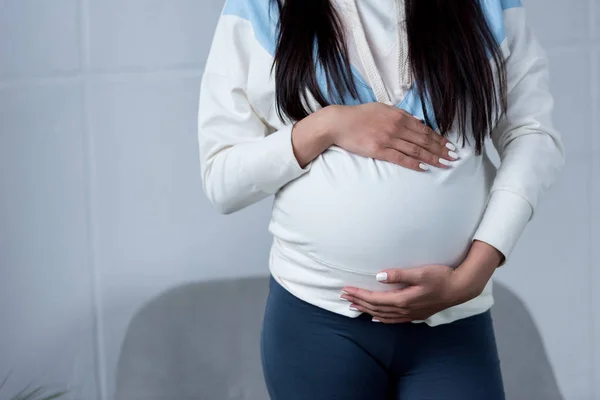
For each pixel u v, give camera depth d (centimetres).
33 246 195
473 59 105
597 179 196
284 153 109
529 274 199
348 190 107
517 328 199
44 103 189
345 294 109
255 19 112
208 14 188
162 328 198
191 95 190
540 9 190
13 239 194
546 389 201
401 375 117
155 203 194
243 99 116
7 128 190
